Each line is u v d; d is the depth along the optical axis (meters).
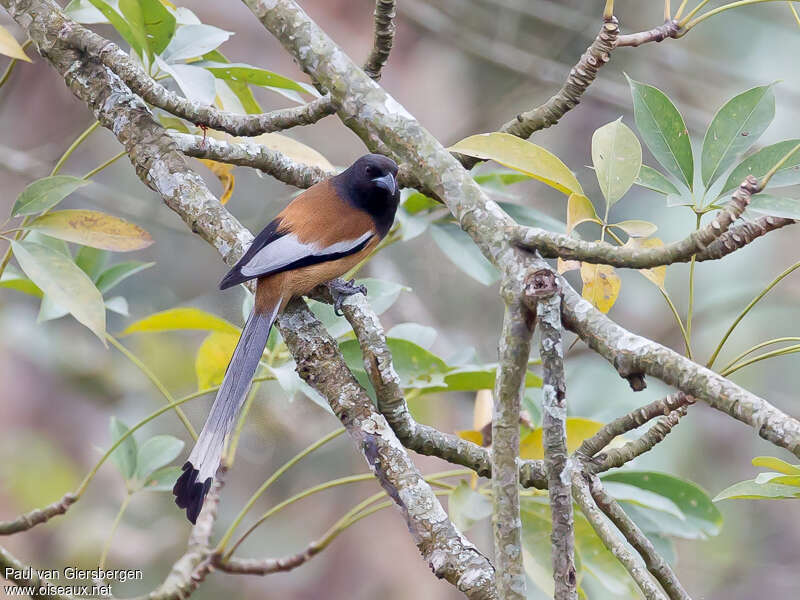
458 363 9.34
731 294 17.25
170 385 14.97
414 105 19.16
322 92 7.49
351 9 18.73
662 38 6.95
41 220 7.35
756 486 5.85
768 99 6.62
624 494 8.30
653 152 6.75
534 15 17.14
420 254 16.73
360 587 15.14
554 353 5.08
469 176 5.84
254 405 12.75
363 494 15.28
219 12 16.92
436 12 17.22
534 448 8.24
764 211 6.05
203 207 7.74
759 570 16.33
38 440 14.51
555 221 9.22
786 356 17.25
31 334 15.17
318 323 7.42
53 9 8.20
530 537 7.86
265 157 8.44
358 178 8.70
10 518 13.98
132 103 8.04
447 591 15.64
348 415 6.48
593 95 17.06
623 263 5.21
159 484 9.59
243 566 8.99
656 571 6.31
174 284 16.20
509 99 18.22
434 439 6.70
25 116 17.48
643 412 6.25
